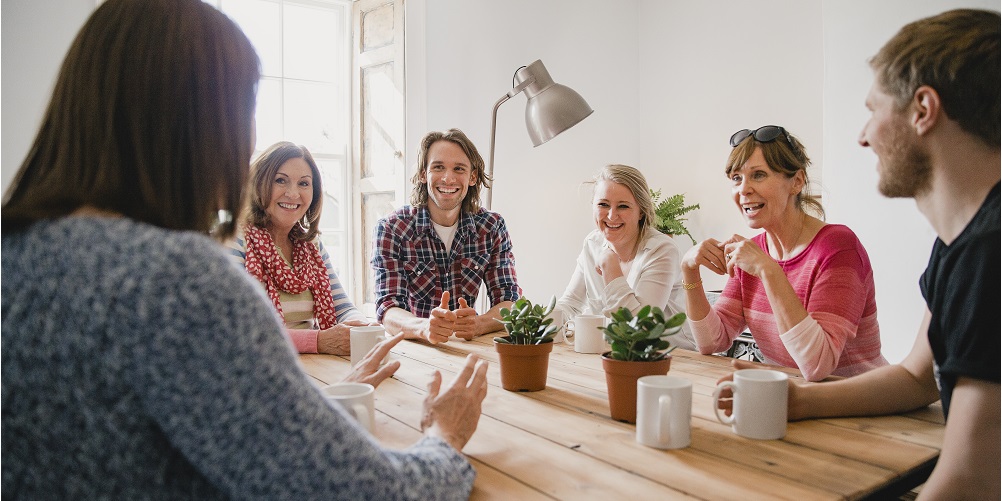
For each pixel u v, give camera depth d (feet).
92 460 1.94
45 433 1.93
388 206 11.84
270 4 12.01
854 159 9.39
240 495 1.95
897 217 8.99
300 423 1.99
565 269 13.70
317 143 12.57
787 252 5.94
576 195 13.83
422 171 8.54
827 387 3.89
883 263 9.16
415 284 8.41
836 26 9.55
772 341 5.83
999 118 2.77
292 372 2.06
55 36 9.18
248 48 2.47
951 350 2.84
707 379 4.87
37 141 2.31
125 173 2.23
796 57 12.28
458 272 8.59
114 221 2.06
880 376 3.96
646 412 3.38
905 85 2.95
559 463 3.15
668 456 3.22
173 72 2.25
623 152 14.67
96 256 1.93
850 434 3.55
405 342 6.49
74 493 1.95
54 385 1.91
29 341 1.92
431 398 3.12
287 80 12.23
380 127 11.98
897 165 3.06
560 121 10.57
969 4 8.13
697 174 13.96
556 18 13.43
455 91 12.07
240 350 1.92
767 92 12.75
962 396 2.78
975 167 2.86
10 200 2.27
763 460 3.16
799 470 3.02
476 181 8.71
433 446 2.71
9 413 1.94
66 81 2.24
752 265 5.26
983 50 2.75
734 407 3.56
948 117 2.86
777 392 3.46
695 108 13.96
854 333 5.19
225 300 1.93
